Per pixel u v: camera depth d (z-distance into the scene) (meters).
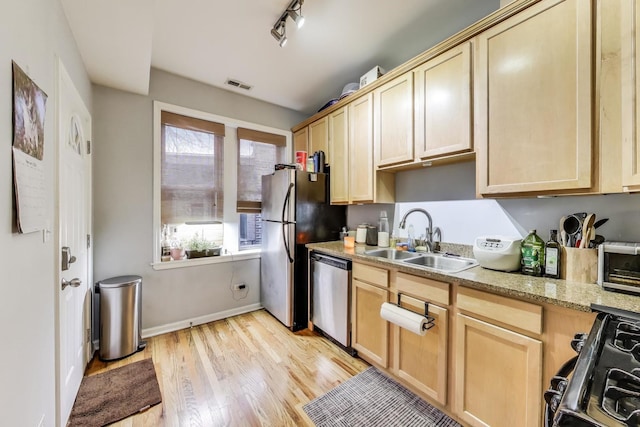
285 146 3.43
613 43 1.10
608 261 1.18
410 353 1.69
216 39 2.05
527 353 1.16
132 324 2.15
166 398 1.65
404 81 2.02
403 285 1.73
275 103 3.29
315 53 2.24
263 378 1.86
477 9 1.74
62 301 1.38
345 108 2.62
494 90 1.47
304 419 1.50
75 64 1.67
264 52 2.23
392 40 2.06
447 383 1.50
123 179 2.35
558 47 1.24
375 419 1.51
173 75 2.59
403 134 2.03
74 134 1.72
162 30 1.95
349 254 2.14
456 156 1.71
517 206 1.73
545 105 1.28
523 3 1.34
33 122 1.01
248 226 3.24
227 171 3.00
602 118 1.13
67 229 1.53
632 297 1.08
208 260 2.79
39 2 1.08
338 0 1.66
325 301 2.40
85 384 1.77
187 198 2.74
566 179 1.22
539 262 1.43
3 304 0.79
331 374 1.92
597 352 0.70
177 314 2.63
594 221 1.35
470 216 1.98
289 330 2.63
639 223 1.30
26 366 0.94
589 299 1.06
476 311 1.35
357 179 2.50
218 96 2.87
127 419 1.49
